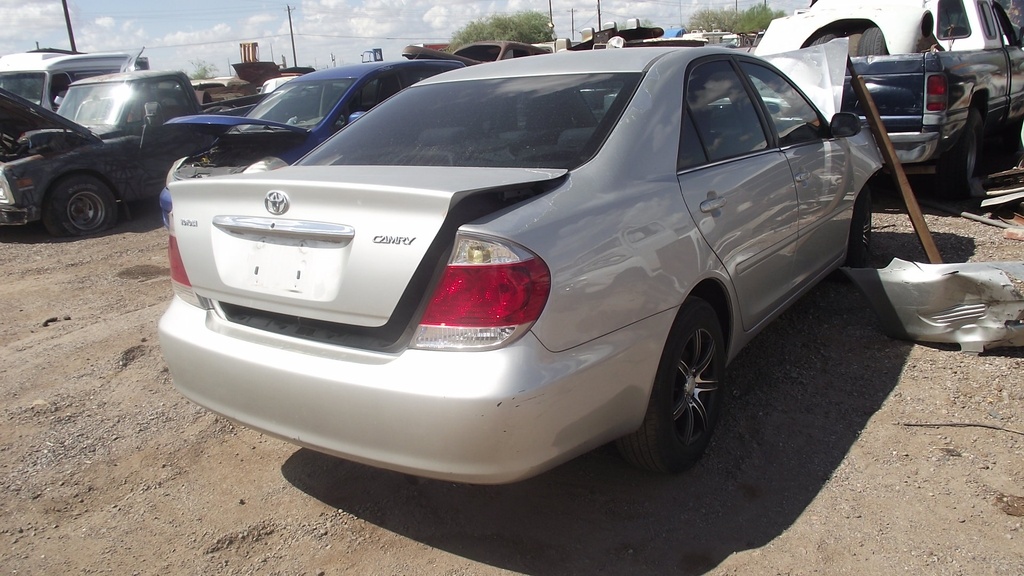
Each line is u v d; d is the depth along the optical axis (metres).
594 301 2.45
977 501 2.82
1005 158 9.27
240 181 2.65
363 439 2.37
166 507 3.06
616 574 2.56
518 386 2.21
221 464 3.37
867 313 4.59
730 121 3.53
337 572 2.65
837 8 7.70
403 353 2.31
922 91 6.23
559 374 2.30
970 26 7.82
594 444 2.57
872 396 3.63
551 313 2.30
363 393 2.32
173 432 3.66
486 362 2.21
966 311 3.92
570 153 2.81
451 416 2.21
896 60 6.30
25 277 6.97
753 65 3.97
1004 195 6.48
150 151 9.38
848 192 4.61
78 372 4.42
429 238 2.27
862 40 7.18
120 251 7.90
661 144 3.01
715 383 3.20
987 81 7.27
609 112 2.98
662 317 2.73
